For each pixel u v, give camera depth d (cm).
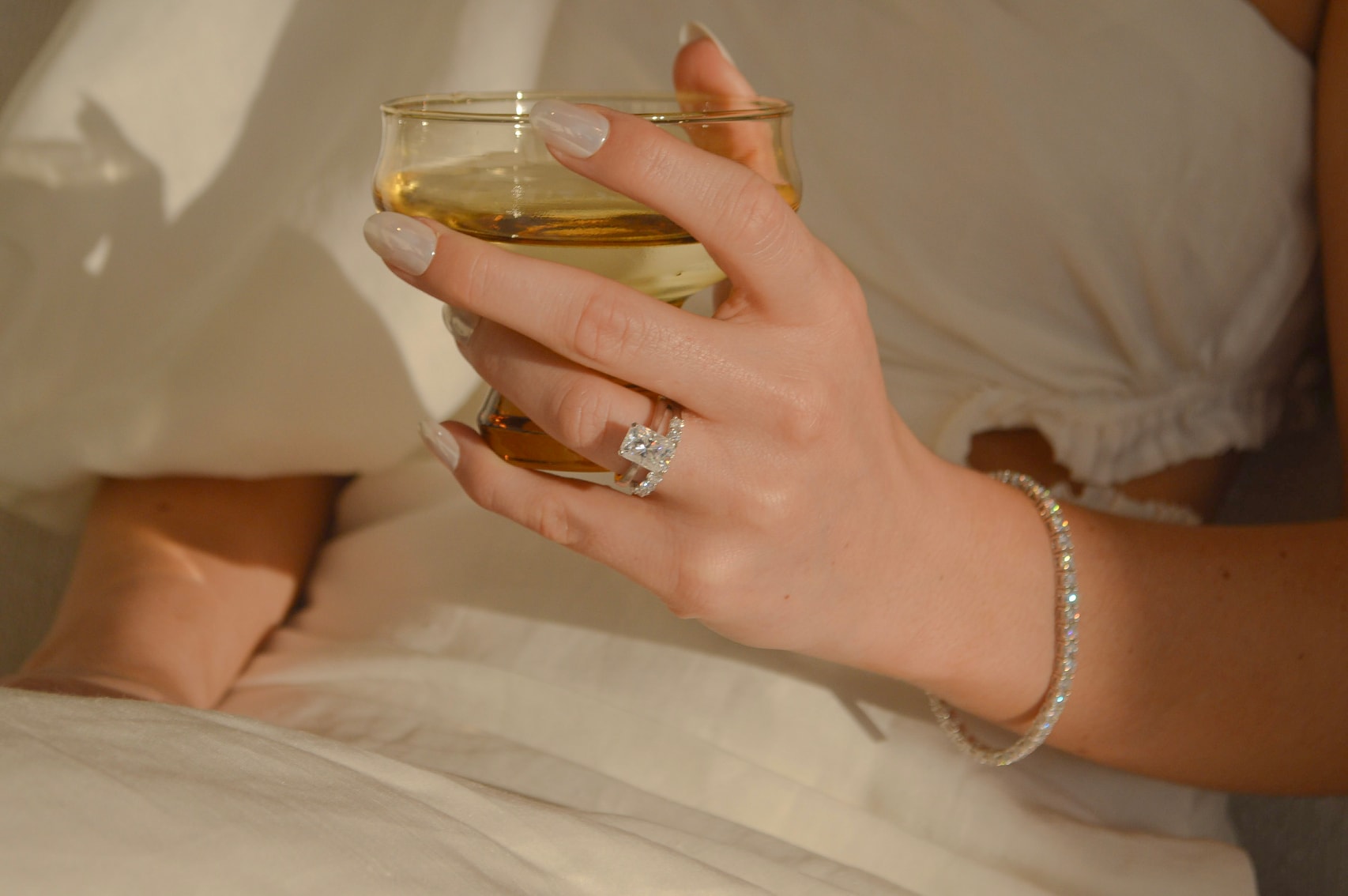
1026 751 54
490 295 41
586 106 40
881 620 50
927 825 56
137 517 65
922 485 50
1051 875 55
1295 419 68
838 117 63
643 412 44
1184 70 60
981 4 61
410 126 43
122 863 37
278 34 62
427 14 62
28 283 63
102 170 62
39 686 56
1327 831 69
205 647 62
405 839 40
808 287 43
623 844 45
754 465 45
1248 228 61
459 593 62
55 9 78
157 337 62
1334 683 54
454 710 58
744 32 63
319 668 61
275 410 62
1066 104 60
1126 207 60
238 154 62
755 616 48
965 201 62
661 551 46
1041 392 63
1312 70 62
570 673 59
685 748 56
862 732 57
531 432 47
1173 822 59
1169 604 54
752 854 50
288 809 40
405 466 68
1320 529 57
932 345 64
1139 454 62
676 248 43
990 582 52
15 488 66
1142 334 62
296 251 61
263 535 66
